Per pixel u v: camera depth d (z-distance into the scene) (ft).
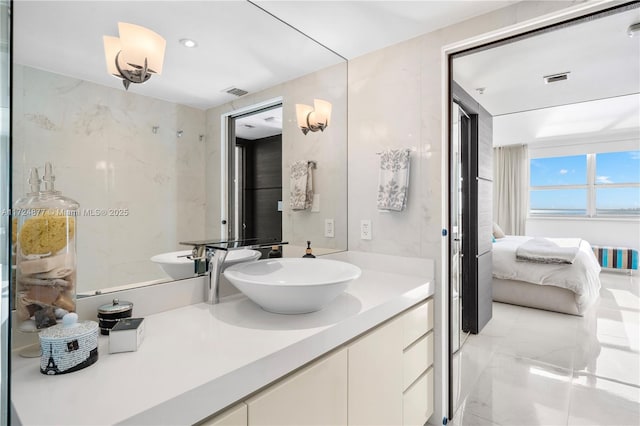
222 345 3.09
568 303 11.55
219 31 4.79
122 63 3.84
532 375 7.63
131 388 2.34
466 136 9.74
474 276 9.79
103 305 3.52
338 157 6.86
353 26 5.68
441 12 5.28
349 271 4.49
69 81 3.42
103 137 3.68
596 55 6.77
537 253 11.94
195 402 2.35
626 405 6.47
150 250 4.10
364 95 6.77
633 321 10.90
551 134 17.87
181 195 4.46
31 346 2.95
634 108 12.91
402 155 6.07
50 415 2.03
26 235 2.81
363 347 4.09
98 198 3.63
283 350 3.02
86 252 3.53
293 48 5.82
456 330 8.50
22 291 2.81
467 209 9.85
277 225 5.83
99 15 3.64
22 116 3.09
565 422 6.00
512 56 6.85
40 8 3.25
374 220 6.66
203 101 4.68
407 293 5.00
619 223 18.51
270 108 5.60
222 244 4.82
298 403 3.19
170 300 4.20
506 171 20.77
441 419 5.90
